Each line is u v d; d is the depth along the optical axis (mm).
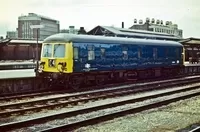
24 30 120500
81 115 10883
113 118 10297
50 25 122812
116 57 21547
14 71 25328
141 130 8750
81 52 18828
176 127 9070
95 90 18125
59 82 18641
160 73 26844
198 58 52688
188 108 12234
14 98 14805
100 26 46062
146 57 24562
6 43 41906
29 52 43938
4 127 8531
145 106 11938
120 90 18250
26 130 8711
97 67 19984
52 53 18891
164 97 15609
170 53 27594
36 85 18641
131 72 23438
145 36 46719
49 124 9469
